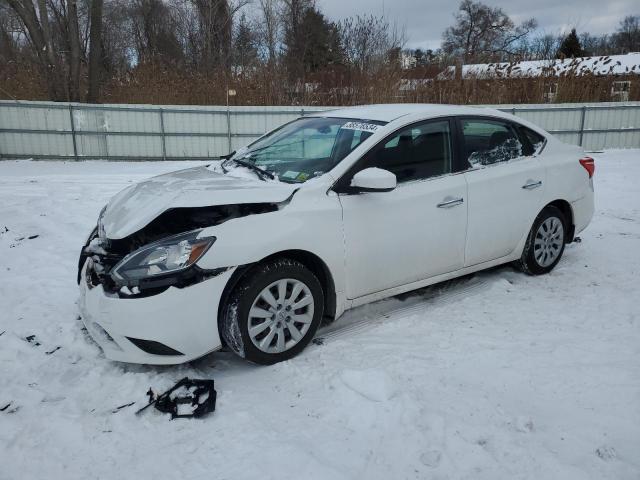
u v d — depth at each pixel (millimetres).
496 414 2947
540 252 5020
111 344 3365
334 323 4152
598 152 16656
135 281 3164
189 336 3230
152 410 3037
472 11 46406
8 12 24422
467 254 4465
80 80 19812
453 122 4441
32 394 3189
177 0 28406
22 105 15125
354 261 3801
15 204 8359
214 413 3006
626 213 7762
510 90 19438
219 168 4477
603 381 3264
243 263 3311
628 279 4980
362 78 19062
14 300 4594
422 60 20406
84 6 24672
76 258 5770
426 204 4121
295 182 3816
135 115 15641
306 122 4723
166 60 20641
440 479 2486
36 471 2576
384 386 3127
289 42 25750
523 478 2479
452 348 3703
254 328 3412
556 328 4004
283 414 2988
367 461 2611
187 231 3367
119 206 3855
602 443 2705
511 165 4750
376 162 3951
